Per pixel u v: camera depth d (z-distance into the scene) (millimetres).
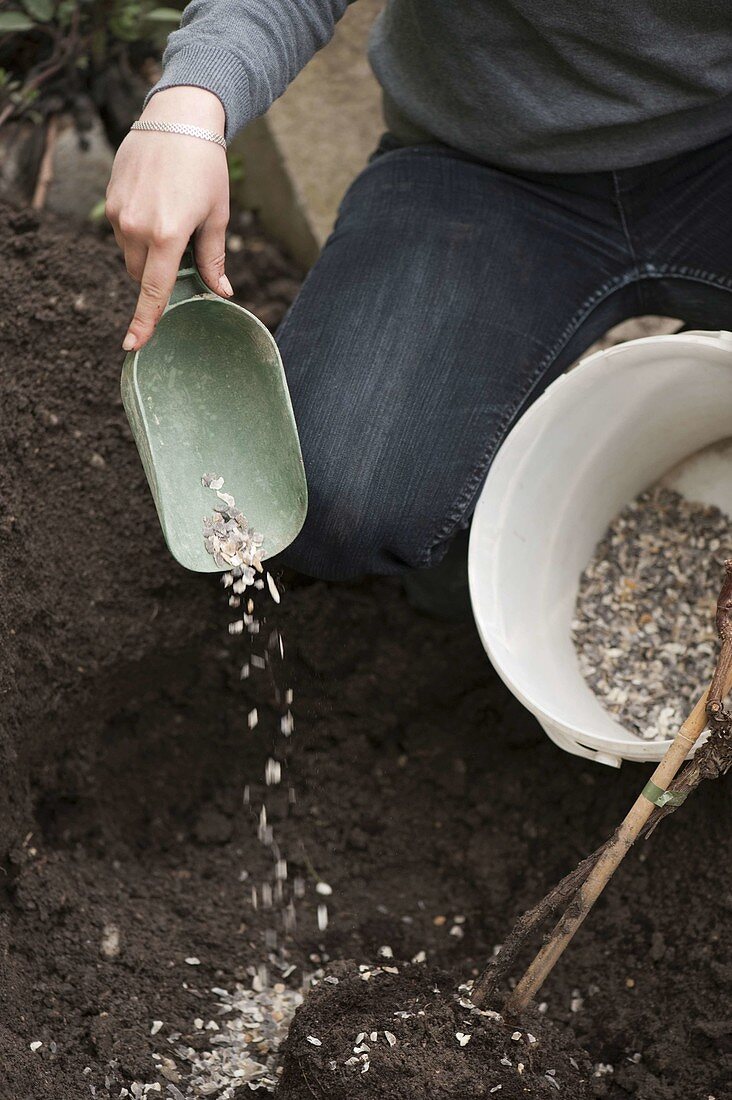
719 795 2055
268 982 2074
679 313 2090
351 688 2264
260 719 2256
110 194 1821
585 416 2012
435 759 2242
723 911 2010
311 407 1986
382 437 1982
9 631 2061
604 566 2145
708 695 1812
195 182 1805
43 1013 1983
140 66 2521
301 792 2242
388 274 2014
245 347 1896
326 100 2471
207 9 1875
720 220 2016
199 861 2191
